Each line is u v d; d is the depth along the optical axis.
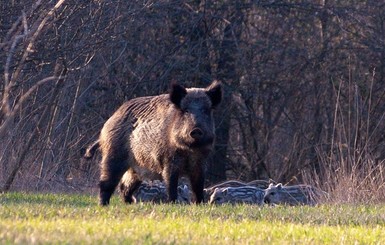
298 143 50.09
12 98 36.19
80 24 38.38
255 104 50.81
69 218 19.70
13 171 33.16
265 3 48.56
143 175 27.16
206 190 33.34
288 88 50.16
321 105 50.34
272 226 20.30
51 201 26.66
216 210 23.44
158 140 26.14
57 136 38.69
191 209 23.25
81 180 38.03
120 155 27.19
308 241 17.77
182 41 47.75
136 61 47.06
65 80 37.53
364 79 49.72
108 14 40.12
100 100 45.81
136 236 16.12
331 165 36.47
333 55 50.25
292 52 49.44
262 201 31.89
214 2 48.59
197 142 25.17
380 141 47.44
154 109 26.70
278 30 50.16
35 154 36.59
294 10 50.03
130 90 46.38
